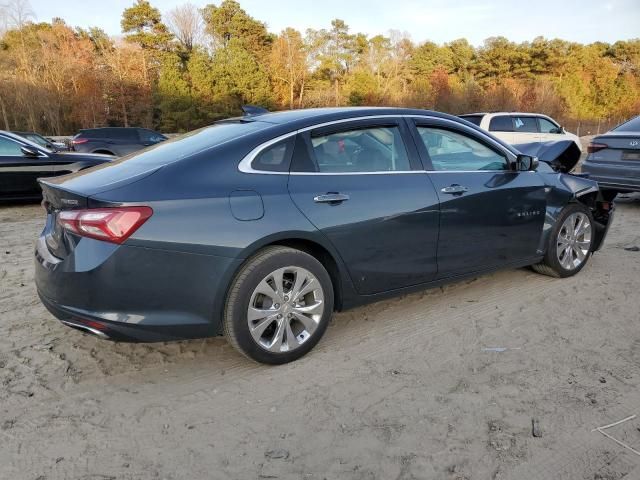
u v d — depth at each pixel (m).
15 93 40.38
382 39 61.72
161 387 2.95
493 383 2.93
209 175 2.92
